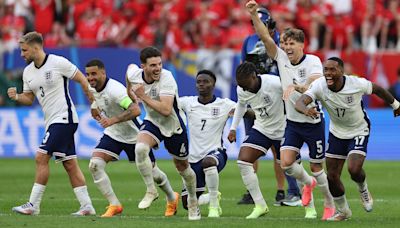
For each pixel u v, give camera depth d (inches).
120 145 1453.0
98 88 1400.1
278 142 1409.9
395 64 2684.5
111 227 1184.2
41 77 1379.2
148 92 1336.1
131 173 2253.9
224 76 2652.6
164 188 1416.1
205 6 3048.7
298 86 1298.0
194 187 1314.0
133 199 1686.8
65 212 1453.0
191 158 1428.4
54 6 3137.3
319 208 1549.0
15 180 2060.8
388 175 2172.7
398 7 3046.3
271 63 1635.1
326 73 1250.6
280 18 2947.8
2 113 2696.9
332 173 1306.6
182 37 2989.7
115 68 2694.4
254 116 1478.8
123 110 1411.2
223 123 1429.6
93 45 2920.8
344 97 1268.5
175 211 1427.2
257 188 1376.7
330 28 2974.9
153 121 1355.8
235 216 1406.3
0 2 3255.4
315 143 1362.0
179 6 3068.4
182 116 1355.8
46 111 1386.6
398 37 3009.4
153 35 2979.8
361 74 2696.9
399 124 2581.2
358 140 1288.1
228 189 1883.6
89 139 2613.2
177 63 2682.1
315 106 1353.3
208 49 2721.5
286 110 1371.8
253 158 1389.0
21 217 1311.5
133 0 3117.6
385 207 1542.8
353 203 1611.7
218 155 1391.5
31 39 1371.8
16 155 2677.2
